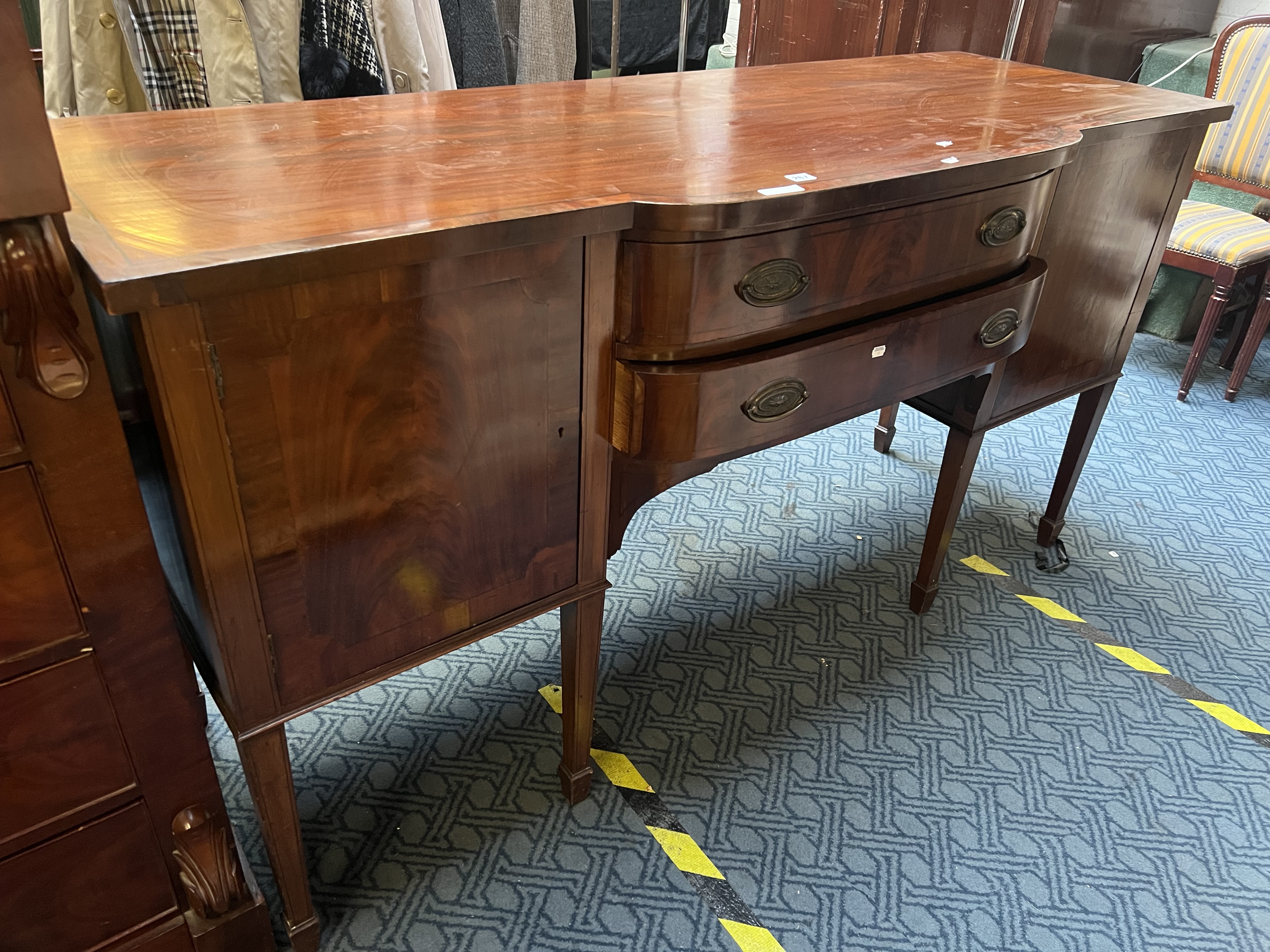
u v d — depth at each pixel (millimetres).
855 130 1216
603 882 1213
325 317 753
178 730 893
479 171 951
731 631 1654
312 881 1195
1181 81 2650
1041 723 1491
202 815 955
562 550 1070
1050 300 1464
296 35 1474
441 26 1687
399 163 968
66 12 1354
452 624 1014
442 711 1466
